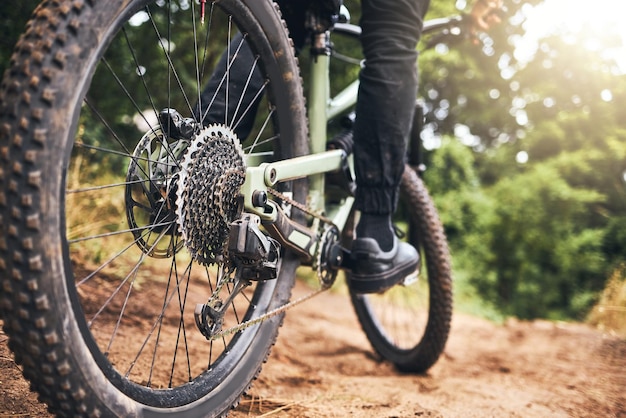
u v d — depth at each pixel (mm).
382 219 1773
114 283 2508
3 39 2902
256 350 1499
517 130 13164
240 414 1613
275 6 1504
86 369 1000
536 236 9250
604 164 10523
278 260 1593
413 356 2398
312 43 1797
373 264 1760
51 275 938
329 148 1873
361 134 1687
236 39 1561
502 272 9305
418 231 2354
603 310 4418
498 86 12812
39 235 924
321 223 1763
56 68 954
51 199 937
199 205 1245
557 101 12516
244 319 1518
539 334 3725
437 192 8727
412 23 1663
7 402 1339
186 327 2289
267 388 1904
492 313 6188
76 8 988
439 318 2311
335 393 1941
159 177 1221
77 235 2656
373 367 2506
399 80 1644
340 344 2826
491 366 2721
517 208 9281
